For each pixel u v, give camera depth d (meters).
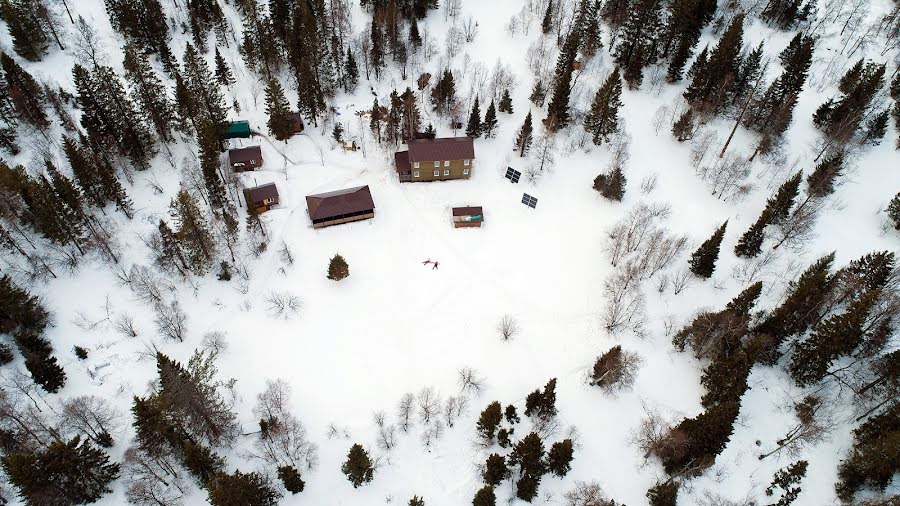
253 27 100.50
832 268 78.88
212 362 67.81
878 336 67.38
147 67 86.00
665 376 69.69
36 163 83.12
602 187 87.06
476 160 92.69
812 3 108.56
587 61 105.25
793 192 77.62
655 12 99.00
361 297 76.38
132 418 64.31
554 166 91.62
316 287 76.88
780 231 81.62
